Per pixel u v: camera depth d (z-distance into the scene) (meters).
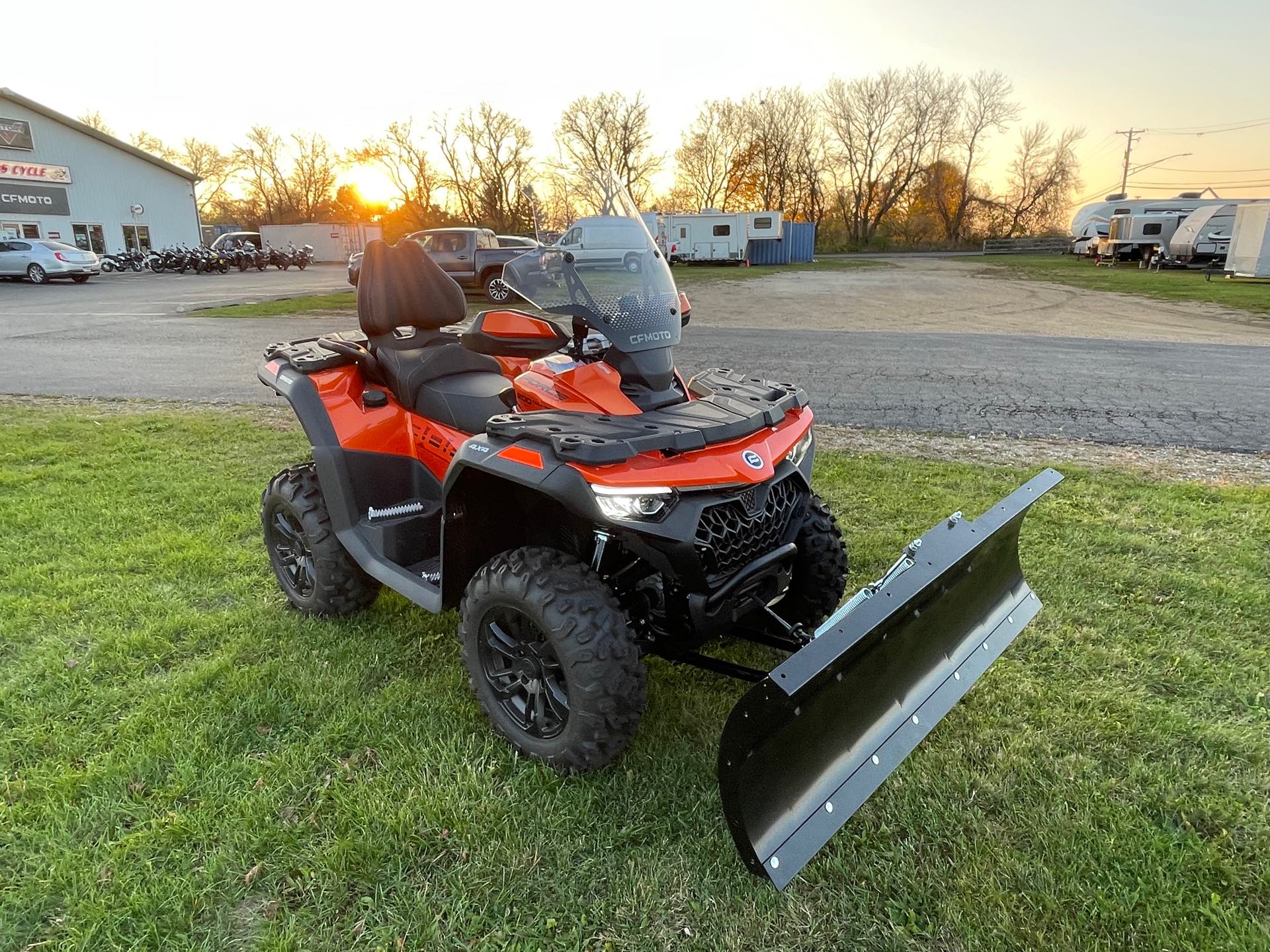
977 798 2.39
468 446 2.46
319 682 2.96
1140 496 5.00
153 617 3.48
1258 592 3.65
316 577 3.37
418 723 2.75
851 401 8.10
